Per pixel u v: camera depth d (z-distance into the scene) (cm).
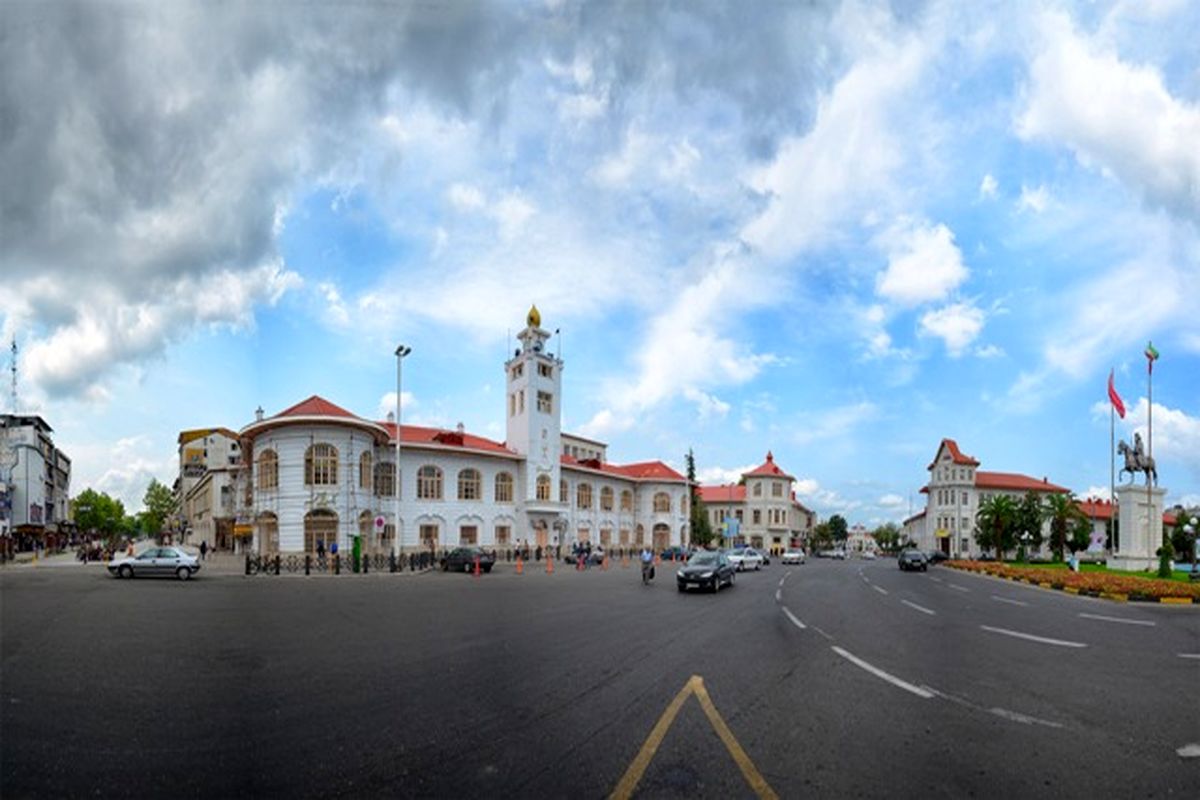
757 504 10619
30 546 7250
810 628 1462
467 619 1573
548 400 6247
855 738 670
